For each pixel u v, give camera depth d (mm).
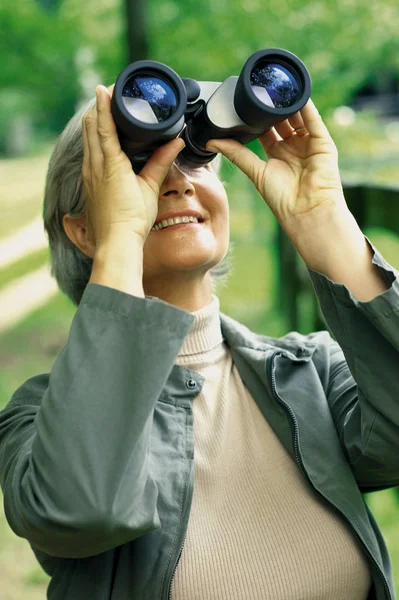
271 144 1742
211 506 1685
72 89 11859
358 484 1870
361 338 1618
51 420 1408
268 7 6445
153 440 1693
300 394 1812
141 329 1436
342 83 6828
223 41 6523
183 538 1594
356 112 9008
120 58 9047
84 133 1565
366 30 6508
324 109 6891
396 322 1546
